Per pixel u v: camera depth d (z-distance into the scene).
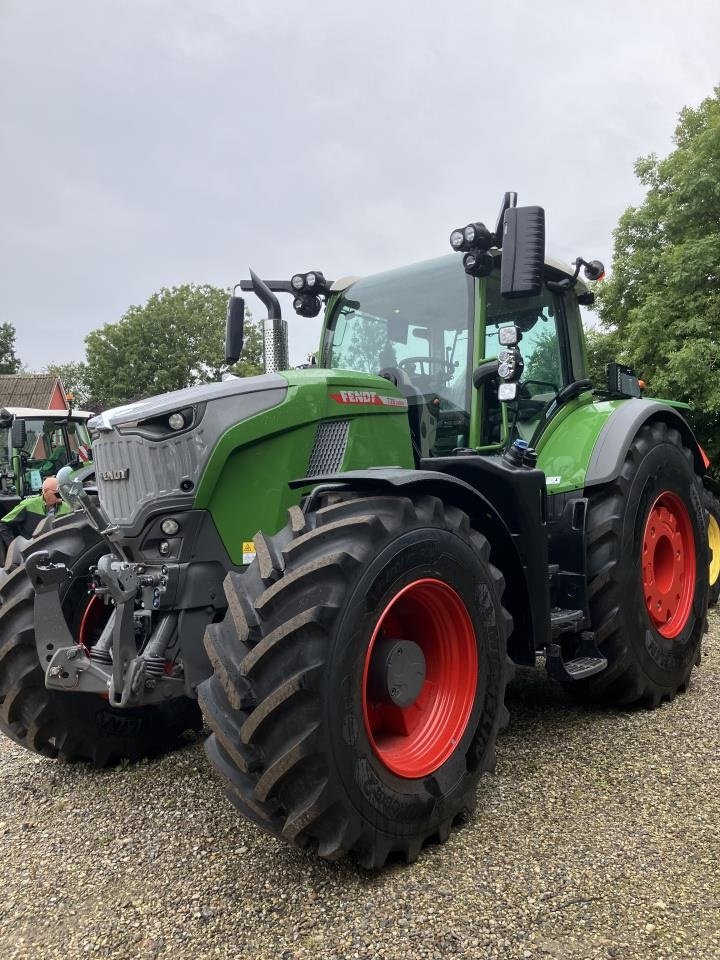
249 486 2.92
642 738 3.54
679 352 10.09
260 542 2.53
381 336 4.09
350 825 2.29
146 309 38.28
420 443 3.85
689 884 2.33
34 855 2.71
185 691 2.77
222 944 2.13
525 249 3.03
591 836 2.62
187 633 2.79
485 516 3.05
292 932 2.16
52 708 3.26
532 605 3.23
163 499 2.77
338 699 2.27
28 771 3.54
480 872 2.42
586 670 3.49
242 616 2.38
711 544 6.24
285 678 2.26
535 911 2.21
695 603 4.28
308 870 2.48
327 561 2.33
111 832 2.85
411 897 2.30
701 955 2.00
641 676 3.82
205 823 2.87
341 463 3.16
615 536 3.74
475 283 3.76
